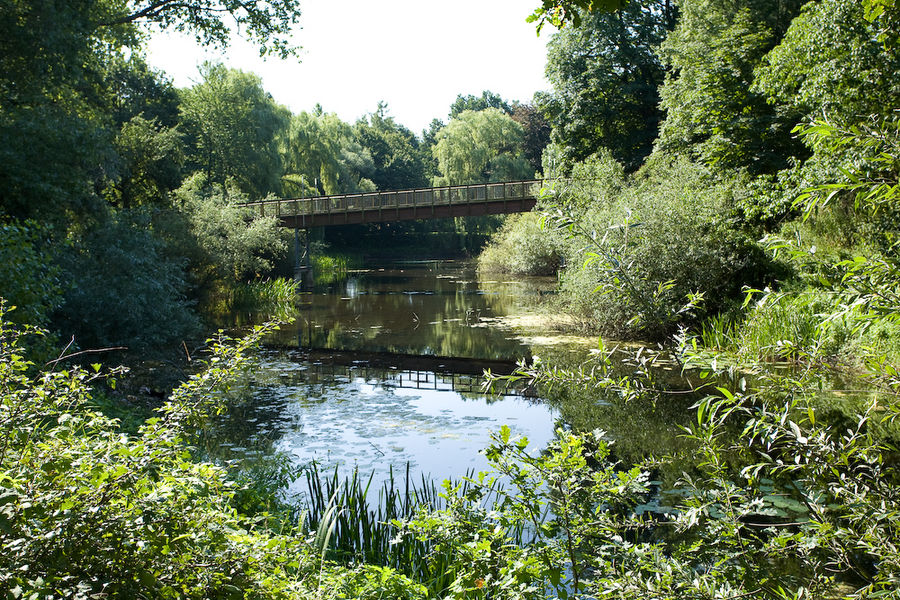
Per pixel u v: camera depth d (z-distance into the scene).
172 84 38.66
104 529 2.22
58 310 11.52
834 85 12.04
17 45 14.25
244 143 42.31
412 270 44.19
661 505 5.56
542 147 60.75
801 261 2.41
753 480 2.53
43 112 14.48
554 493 3.01
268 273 31.23
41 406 2.73
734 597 2.40
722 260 13.84
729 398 2.45
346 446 8.28
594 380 2.93
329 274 41.28
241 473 6.61
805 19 14.66
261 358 15.08
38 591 1.90
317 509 5.52
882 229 10.29
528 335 16.80
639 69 33.12
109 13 18.70
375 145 76.94
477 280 34.59
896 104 10.55
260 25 20.08
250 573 2.60
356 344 16.88
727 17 23.08
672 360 2.73
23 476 2.22
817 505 2.49
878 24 8.86
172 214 23.20
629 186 21.53
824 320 2.37
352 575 3.97
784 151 19.06
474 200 31.23
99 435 2.88
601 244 2.85
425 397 11.20
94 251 13.55
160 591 2.31
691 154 22.45
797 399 2.39
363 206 32.06
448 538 3.21
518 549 3.02
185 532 2.48
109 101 20.45
